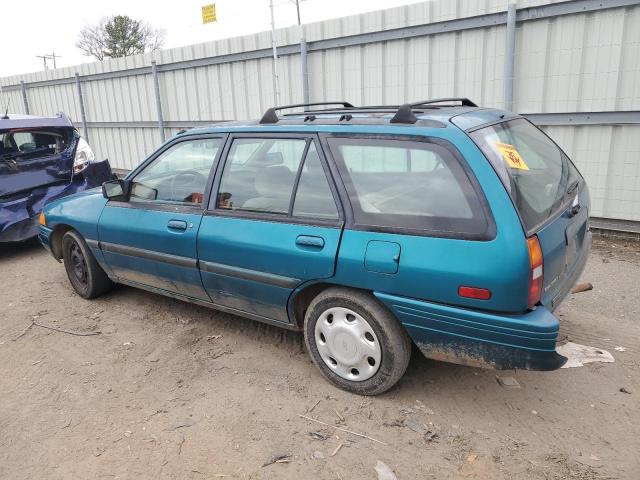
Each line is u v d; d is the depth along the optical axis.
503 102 6.58
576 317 4.27
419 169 2.90
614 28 5.71
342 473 2.65
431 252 2.77
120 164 12.45
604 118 6.00
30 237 6.72
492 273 2.60
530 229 2.67
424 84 7.18
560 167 3.57
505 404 3.16
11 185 6.52
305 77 8.27
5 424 3.17
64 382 3.61
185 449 2.87
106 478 2.68
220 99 9.83
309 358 3.76
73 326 4.49
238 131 3.70
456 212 2.74
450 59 6.88
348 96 7.99
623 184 6.09
